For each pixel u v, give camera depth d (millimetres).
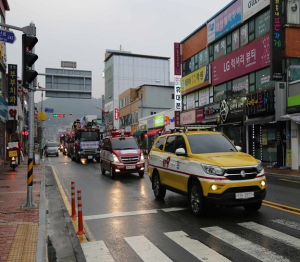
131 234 5988
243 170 6559
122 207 8500
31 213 7480
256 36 21312
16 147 19266
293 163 17672
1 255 4648
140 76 68625
